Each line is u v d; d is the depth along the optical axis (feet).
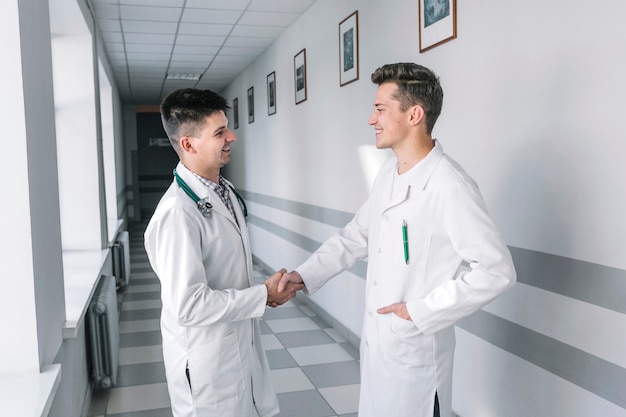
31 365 5.75
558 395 6.52
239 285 5.28
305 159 15.90
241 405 5.21
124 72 24.98
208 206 4.97
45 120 6.69
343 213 13.05
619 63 5.47
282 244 19.02
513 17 6.97
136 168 39.93
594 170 5.83
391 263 5.28
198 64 23.43
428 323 4.89
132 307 16.52
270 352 12.24
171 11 14.96
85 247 14.34
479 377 8.09
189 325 4.76
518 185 7.02
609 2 5.56
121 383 10.61
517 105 6.98
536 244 6.77
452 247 5.14
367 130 11.54
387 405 5.29
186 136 5.01
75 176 14.15
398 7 9.98
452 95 8.40
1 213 5.57
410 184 5.15
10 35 5.47
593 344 5.96
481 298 4.75
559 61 6.25
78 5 11.00
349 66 12.26
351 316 12.90
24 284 5.67
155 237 4.80
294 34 16.53
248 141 24.40
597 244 5.83
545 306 6.66
